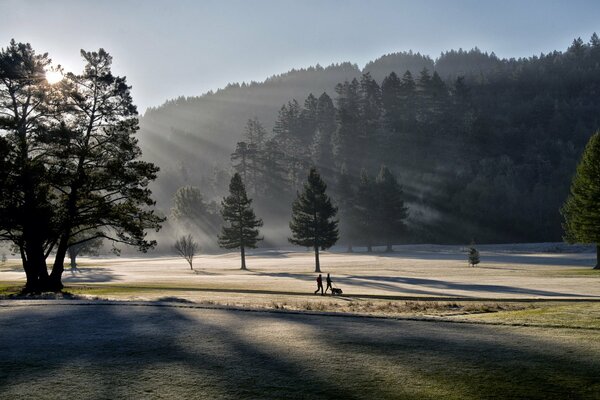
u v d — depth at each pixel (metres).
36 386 8.23
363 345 10.77
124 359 9.84
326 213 72.94
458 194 144.00
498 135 170.12
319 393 7.68
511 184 144.12
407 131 176.50
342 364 9.22
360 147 174.12
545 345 10.44
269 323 13.82
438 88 186.12
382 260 85.44
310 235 72.19
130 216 35.34
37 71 34.72
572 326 12.68
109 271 71.56
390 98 193.88
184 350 10.50
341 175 140.00
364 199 121.88
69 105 35.19
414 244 131.62
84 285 41.53
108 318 14.94
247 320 14.43
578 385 7.86
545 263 71.12
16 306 18.20
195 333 12.34
